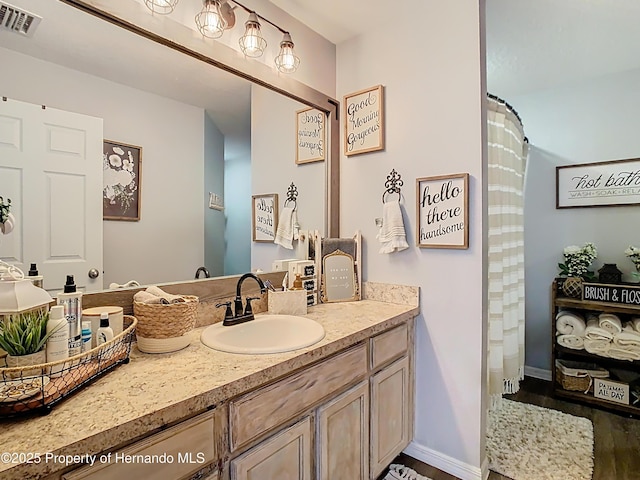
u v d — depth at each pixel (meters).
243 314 1.52
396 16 1.95
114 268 1.32
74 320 1.00
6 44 1.09
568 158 2.94
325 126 2.14
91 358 0.97
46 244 1.16
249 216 1.80
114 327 1.13
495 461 1.85
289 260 1.96
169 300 1.24
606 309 2.45
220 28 1.48
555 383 2.64
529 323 3.10
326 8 1.88
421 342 1.89
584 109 2.87
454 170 1.77
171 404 0.83
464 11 1.73
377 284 2.05
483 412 1.75
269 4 1.80
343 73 2.18
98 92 1.28
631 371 2.50
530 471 1.77
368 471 1.54
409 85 1.92
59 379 0.86
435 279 1.84
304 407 1.22
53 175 1.18
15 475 0.61
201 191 1.61
